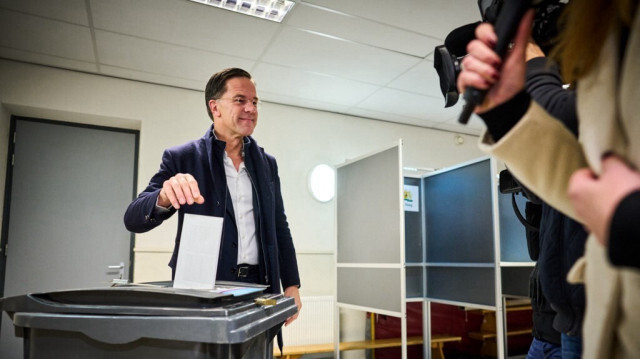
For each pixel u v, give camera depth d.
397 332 3.83
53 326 0.69
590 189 0.32
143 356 0.66
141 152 3.38
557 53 0.43
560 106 0.43
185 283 0.75
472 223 2.91
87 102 3.26
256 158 1.38
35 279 3.22
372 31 2.72
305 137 4.07
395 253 2.76
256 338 0.80
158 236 3.33
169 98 3.53
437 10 2.48
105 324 0.67
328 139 4.17
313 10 2.48
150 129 3.43
